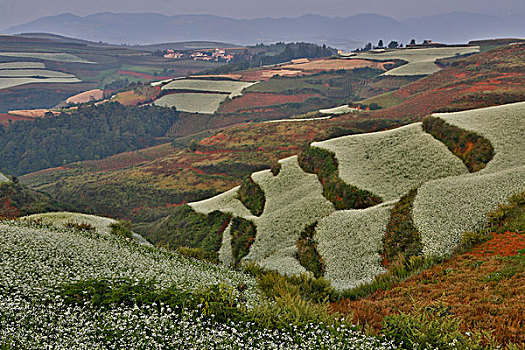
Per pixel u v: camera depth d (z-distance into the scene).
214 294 9.88
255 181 46.06
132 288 9.72
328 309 11.51
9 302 8.04
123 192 97.19
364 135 43.94
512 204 18.12
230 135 122.88
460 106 85.81
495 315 9.73
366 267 19.66
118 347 7.26
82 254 13.23
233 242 36.41
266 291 13.84
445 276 13.30
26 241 13.62
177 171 105.38
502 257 13.49
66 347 6.95
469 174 26.55
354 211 27.30
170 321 7.93
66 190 109.81
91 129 188.88
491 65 125.12
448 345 7.77
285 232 31.17
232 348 7.47
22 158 165.75
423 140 36.06
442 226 18.62
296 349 7.64
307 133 105.75
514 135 29.86
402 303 11.96
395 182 30.38
